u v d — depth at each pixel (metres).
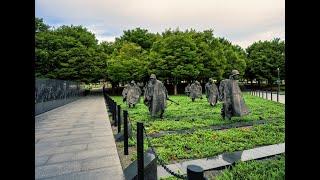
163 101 12.66
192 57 41.38
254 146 6.89
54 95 21.70
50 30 48.06
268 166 4.56
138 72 44.00
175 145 7.01
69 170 5.00
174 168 5.18
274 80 55.59
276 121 11.00
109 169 5.04
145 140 7.75
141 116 13.56
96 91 57.31
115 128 10.34
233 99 11.23
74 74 42.38
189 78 42.81
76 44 43.91
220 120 11.53
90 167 5.18
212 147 6.58
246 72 57.56
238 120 11.48
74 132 9.47
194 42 44.75
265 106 17.80
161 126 10.14
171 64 41.22
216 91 18.67
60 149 6.76
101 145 7.18
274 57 54.00
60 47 42.72
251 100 24.33
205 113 14.40
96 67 44.47
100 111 18.20
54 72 41.66
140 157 3.71
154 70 42.00
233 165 5.19
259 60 54.91
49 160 5.71
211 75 45.09
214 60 45.22
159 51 43.78
